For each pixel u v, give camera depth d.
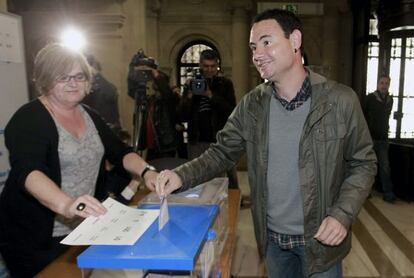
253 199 1.25
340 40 5.95
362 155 1.11
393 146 4.13
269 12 1.08
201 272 0.80
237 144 1.29
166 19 6.13
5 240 1.25
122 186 1.51
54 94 1.24
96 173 1.39
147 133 2.61
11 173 1.17
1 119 1.78
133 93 2.51
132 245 0.76
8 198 1.21
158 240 0.78
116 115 2.85
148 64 2.51
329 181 1.10
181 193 1.19
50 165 1.23
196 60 6.44
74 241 0.77
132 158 1.42
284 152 1.15
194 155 2.71
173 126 2.72
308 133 1.09
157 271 0.74
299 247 1.20
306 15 5.85
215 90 2.64
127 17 3.92
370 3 5.52
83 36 3.82
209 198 1.13
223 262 1.05
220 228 1.09
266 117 1.17
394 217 3.42
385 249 2.68
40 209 1.22
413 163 3.89
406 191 3.96
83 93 1.27
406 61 4.60
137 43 4.04
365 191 1.07
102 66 3.85
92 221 0.87
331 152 1.09
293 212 1.18
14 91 1.87
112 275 0.74
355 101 1.09
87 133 1.35
